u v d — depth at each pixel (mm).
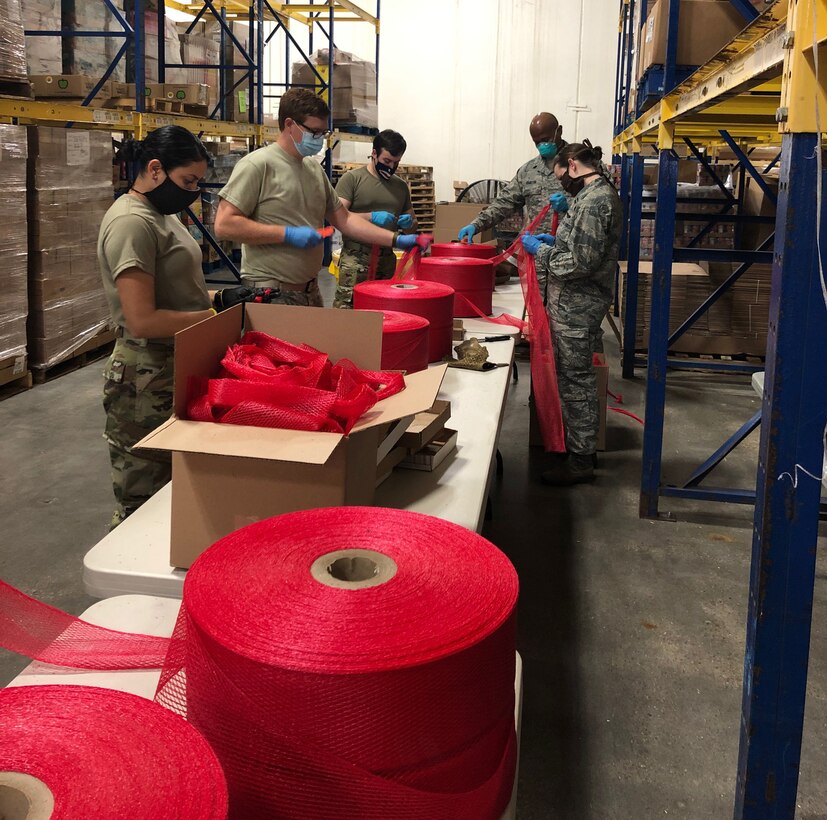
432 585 864
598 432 4559
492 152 12273
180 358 1331
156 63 6805
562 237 3762
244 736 774
